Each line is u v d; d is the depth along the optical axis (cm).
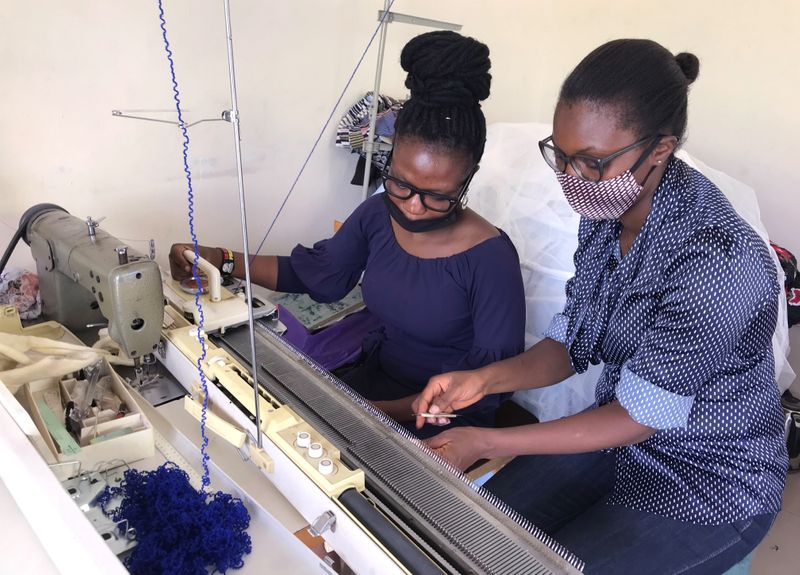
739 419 103
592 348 116
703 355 91
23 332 117
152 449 96
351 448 91
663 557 103
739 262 89
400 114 113
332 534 81
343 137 215
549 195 179
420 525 79
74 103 156
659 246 98
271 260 153
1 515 76
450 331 139
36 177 156
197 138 183
